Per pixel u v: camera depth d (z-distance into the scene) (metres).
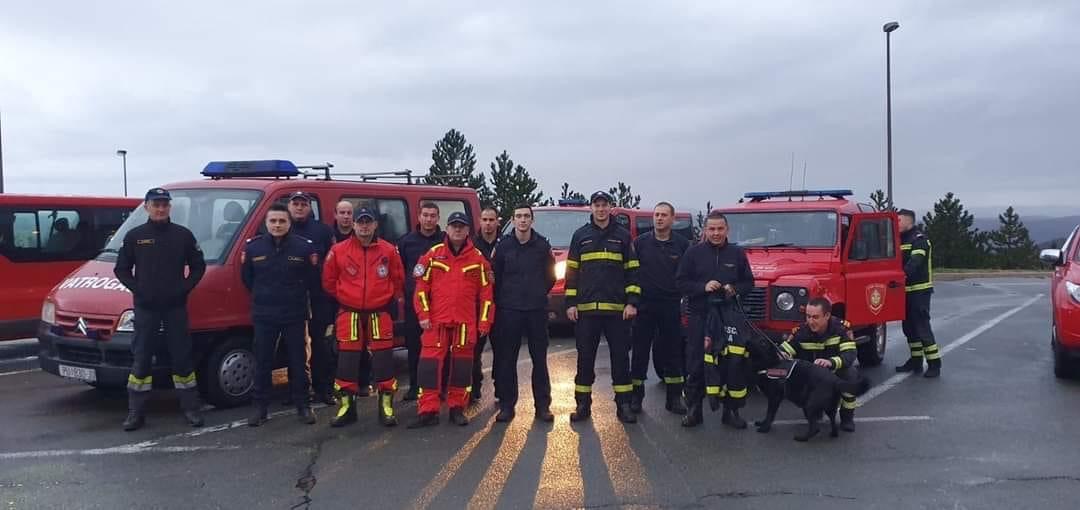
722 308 7.15
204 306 7.52
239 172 9.22
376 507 5.23
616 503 5.30
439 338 7.18
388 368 7.25
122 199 12.39
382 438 6.82
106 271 7.89
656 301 7.52
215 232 8.06
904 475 5.84
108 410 7.84
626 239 7.29
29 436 6.91
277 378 9.30
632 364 7.61
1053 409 7.79
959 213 39.62
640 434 6.93
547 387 7.38
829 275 8.79
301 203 7.74
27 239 11.14
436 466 6.05
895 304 9.53
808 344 6.92
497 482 5.70
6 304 10.83
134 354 7.07
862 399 8.27
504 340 7.30
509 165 27.62
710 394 7.17
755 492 5.50
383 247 7.26
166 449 6.52
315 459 6.25
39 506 5.27
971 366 10.18
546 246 7.39
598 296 7.22
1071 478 5.75
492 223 7.88
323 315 7.81
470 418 7.47
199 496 5.45
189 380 7.21
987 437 6.81
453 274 7.15
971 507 5.20
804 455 6.34
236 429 7.11
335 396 7.48
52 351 7.77
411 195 9.82
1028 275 33.31
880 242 9.66
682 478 5.79
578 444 6.61
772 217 9.87
